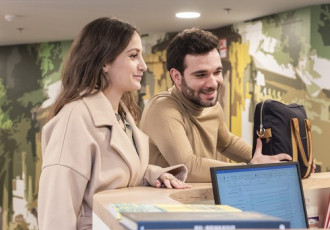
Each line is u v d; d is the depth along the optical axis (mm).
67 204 1817
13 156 7328
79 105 1937
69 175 1837
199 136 2527
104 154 1935
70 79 2027
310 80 5000
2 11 5074
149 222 1001
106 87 2029
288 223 1010
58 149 1872
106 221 1367
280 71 5305
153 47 6656
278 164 1740
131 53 2023
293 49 5148
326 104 4910
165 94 2525
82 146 1867
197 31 2457
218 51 2469
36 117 7246
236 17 5520
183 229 1000
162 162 2455
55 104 2010
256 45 5609
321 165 4930
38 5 4777
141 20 5645
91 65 1985
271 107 2242
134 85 2051
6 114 7355
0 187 7348
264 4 4879
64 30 6164
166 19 5590
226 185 1591
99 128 1932
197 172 2260
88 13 5152
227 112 6070
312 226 2080
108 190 1825
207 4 4832
